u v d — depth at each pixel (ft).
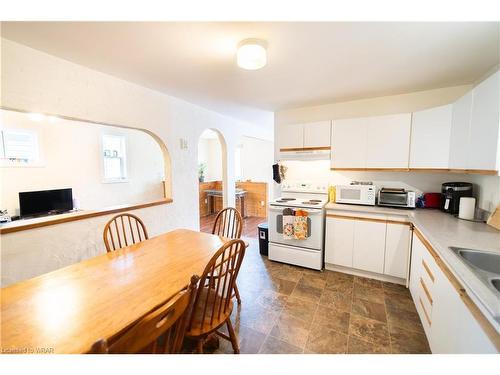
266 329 6.14
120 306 3.45
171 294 3.78
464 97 6.53
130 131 16.03
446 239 5.21
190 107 10.64
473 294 3.33
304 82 7.86
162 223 9.50
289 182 11.73
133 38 5.09
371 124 8.98
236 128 14.38
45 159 12.05
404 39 5.12
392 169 8.69
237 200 20.63
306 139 10.30
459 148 6.81
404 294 7.78
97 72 6.93
